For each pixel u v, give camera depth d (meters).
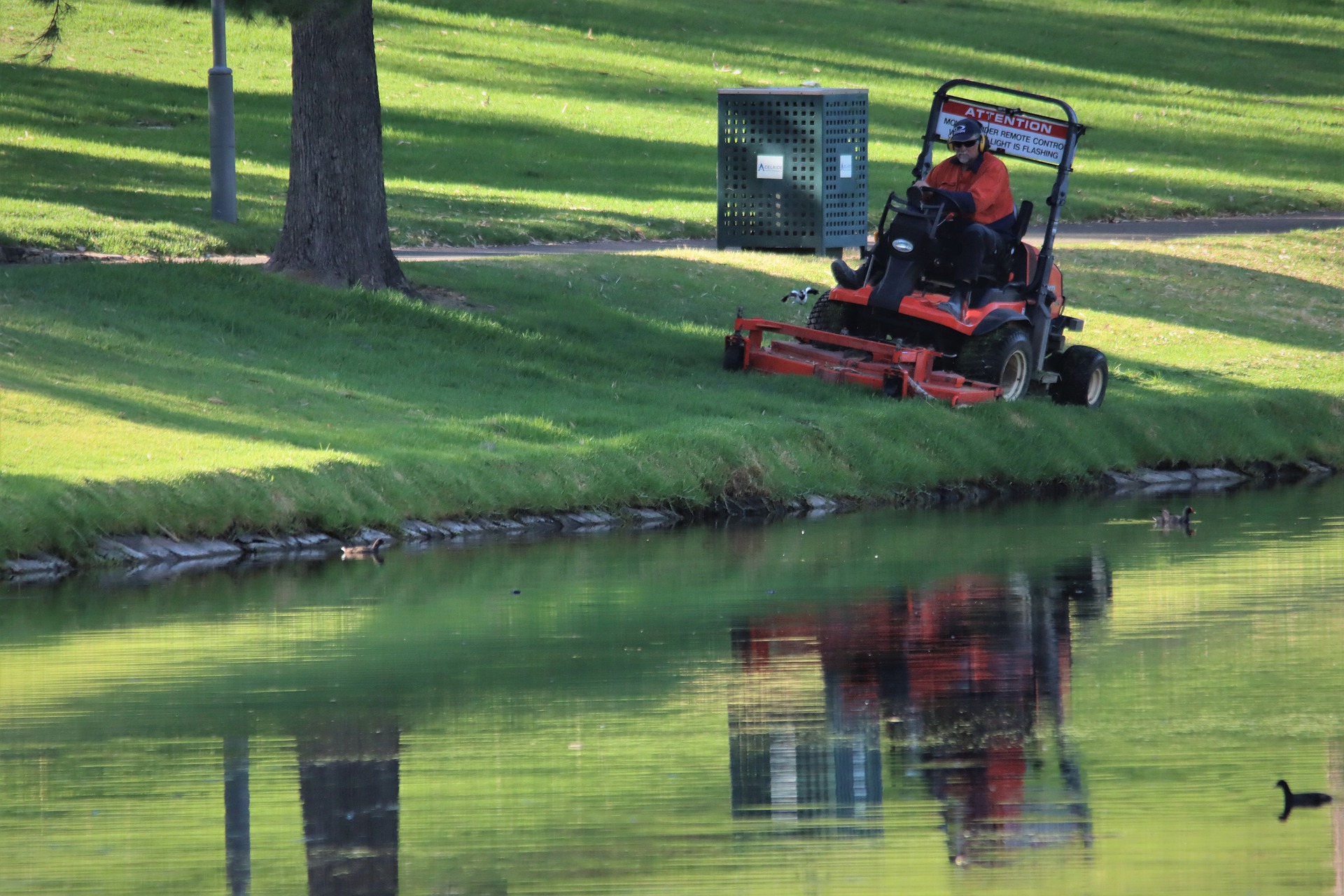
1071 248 109.62
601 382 73.44
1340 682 35.72
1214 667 37.16
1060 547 54.91
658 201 132.00
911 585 47.56
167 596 46.94
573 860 25.56
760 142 96.25
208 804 28.33
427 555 54.00
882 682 35.94
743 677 36.47
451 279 82.44
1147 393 82.44
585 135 161.75
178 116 149.00
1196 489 72.38
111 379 63.66
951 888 24.28
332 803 28.34
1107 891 24.11
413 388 69.38
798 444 67.19
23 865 25.72
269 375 67.69
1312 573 49.12
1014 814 27.45
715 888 24.31
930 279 71.94
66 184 105.31
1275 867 24.97
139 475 54.25
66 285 71.75
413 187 124.19
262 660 38.62
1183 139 188.75
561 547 55.59
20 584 48.94
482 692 35.38
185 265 76.06
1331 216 147.25
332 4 68.06
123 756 31.09
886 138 169.38
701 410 70.31
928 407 71.12
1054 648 39.22
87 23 180.62
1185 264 109.06
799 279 91.44
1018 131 72.75
